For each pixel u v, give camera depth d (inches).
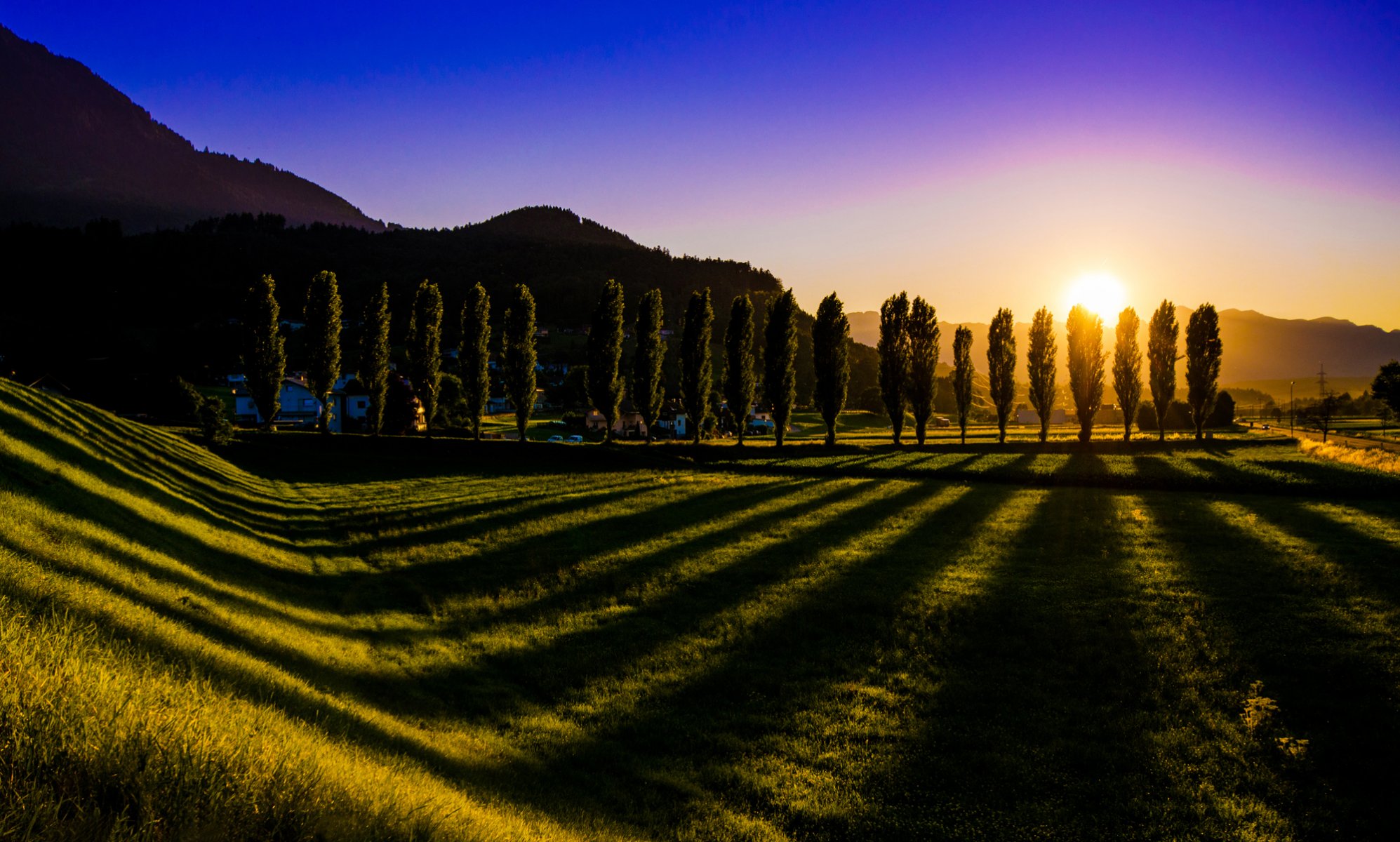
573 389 5959.6
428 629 864.9
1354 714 602.5
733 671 735.1
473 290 2960.1
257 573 971.3
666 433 4638.3
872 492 1916.8
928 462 2388.0
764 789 522.0
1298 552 1113.4
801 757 568.4
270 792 288.4
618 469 2583.7
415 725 562.6
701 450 2832.2
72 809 242.1
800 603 940.6
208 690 405.7
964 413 3097.9
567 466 2630.4
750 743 590.2
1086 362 2930.6
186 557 882.1
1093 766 548.4
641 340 3063.5
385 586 1063.0
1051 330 3009.4
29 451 946.7
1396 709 609.0
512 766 525.3
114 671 358.3
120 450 1382.9
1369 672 671.1
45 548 607.2
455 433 3516.2
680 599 979.3
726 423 4744.1
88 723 279.0
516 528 1466.5
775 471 2458.2
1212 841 462.3
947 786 526.0
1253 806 494.6
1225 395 4589.1
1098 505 1648.6
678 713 647.1
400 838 297.9
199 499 1362.0
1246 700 635.5
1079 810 495.2
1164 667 711.7
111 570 642.8
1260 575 995.9
